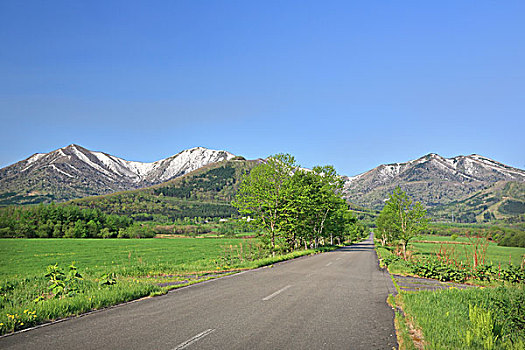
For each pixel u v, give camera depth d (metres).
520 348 6.52
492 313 8.54
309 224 45.09
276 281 14.80
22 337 6.50
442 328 7.36
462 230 84.44
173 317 8.15
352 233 89.19
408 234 36.34
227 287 12.92
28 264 35.91
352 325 7.83
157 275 16.88
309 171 48.81
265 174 34.53
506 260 31.73
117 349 5.84
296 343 6.41
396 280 16.55
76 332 6.83
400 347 6.27
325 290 12.77
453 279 17.38
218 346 6.09
